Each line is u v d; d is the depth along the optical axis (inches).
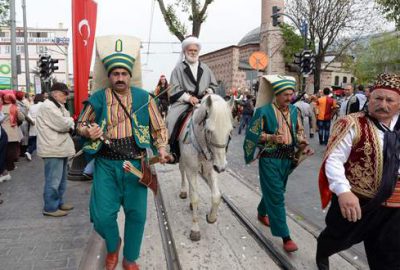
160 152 150.4
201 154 180.5
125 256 154.1
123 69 140.1
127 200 147.7
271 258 173.9
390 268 122.6
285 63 1285.7
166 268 163.5
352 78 2234.3
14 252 175.0
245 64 1471.5
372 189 120.3
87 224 211.9
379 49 1531.7
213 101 163.0
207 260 170.1
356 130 120.4
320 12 1214.3
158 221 217.3
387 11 702.5
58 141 218.1
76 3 280.2
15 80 625.6
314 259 169.9
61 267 161.0
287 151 179.8
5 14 799.7
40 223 213.3
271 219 176.6
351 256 175.9
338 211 130.4
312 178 331.6
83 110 145.6
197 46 217.6
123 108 144.9
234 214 231.0
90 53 288.4
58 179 224.5
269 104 185.3
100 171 144.9
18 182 312.7
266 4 1235.9
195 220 190.5
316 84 1283.2
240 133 684.1
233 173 343.3
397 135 117.9
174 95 208.1
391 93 115.7
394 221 121.0
